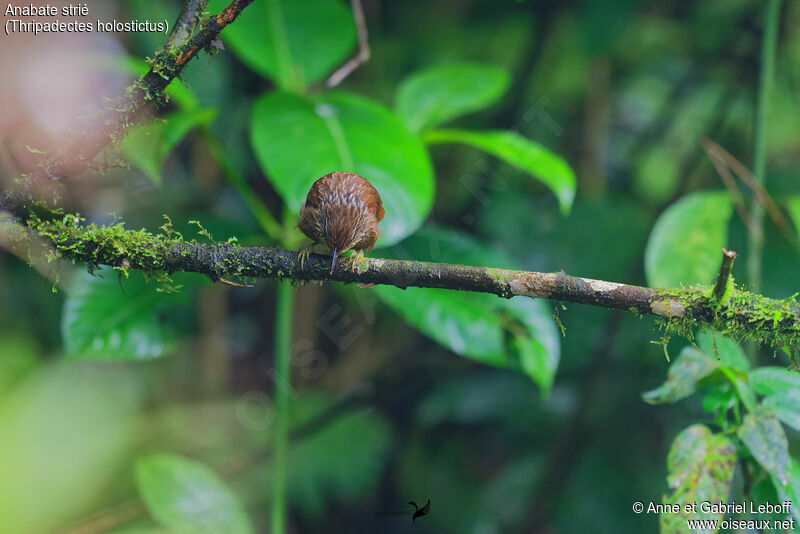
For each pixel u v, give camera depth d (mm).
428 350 5438
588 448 4559
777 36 4688
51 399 4297
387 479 5234
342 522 5219
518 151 3076
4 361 4422
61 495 3820
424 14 5914
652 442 4504
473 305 3033
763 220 3908
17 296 4863
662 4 5645
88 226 2039
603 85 5613
